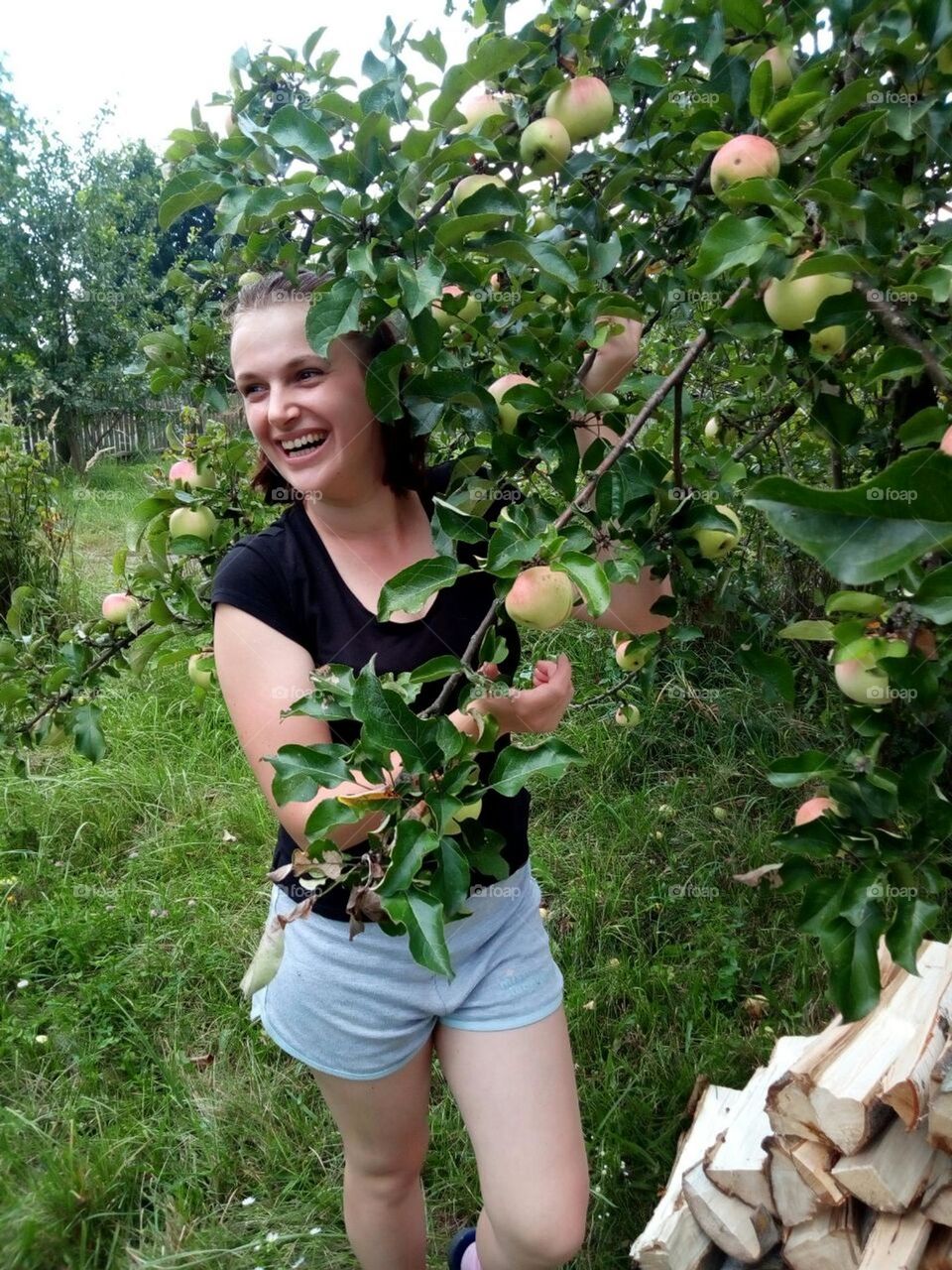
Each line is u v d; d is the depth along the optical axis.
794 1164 1.54
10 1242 2.00
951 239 1.03
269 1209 2.10
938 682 0.98
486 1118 1.39
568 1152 1.38
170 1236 2.03
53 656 2.17
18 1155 2.20
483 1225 1.47
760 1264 1.68
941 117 1.09
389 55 1.29
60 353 14.61
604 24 1.26
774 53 1.16
